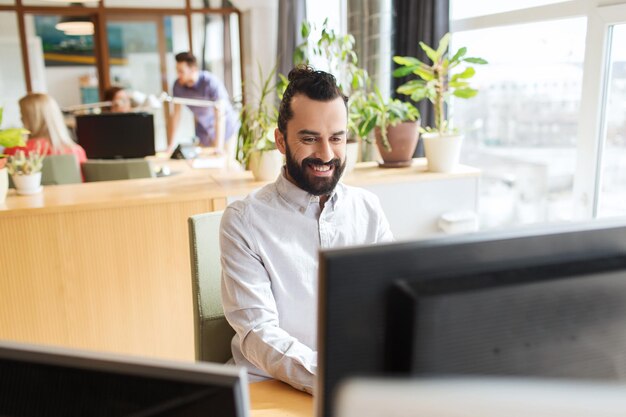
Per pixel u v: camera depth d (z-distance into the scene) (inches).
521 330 21.8
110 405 21.8
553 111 99.3
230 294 50.7
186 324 93.4
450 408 17.6
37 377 22.1
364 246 21.1
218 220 59.9
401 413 17.8
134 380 21.5
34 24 226.4
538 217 106.9
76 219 84.7
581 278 22.3
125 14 230.8
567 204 98.9
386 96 128.6
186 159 147.9
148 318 91.2
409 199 94.0
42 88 232.5
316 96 48.1
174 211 88.5
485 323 21.3
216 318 58.3
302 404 42.8
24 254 83.0
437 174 95.0
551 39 97.8
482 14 113.5
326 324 20.7
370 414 18.1
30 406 22.2
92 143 139.8
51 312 86.0
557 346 22.4
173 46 237.6
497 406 17.5
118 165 120.1
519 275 22.0
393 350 21.2
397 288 20.9
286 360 44.8
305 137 48.9
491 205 120.3
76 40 231.8
